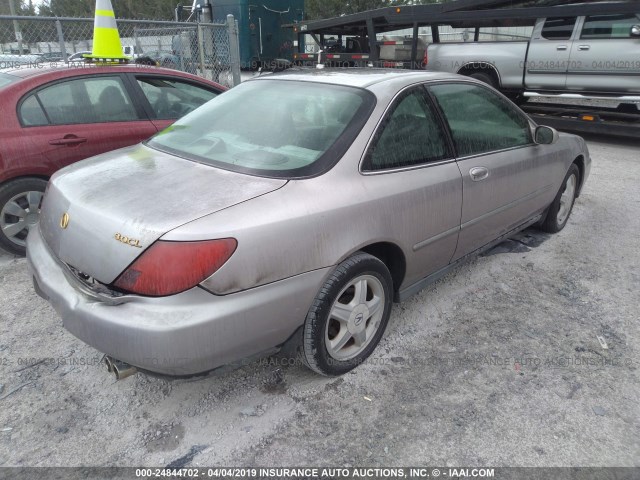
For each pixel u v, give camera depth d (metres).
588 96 8.98
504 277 3.99
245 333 2.18
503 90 10.44
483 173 3.34
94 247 2.18
